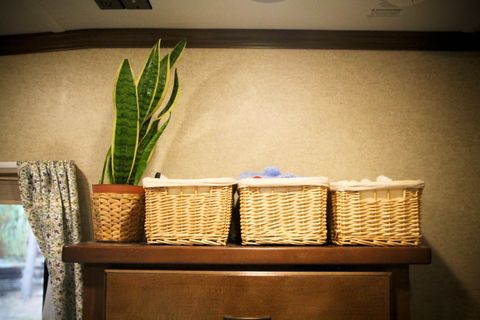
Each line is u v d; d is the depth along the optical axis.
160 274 0.92
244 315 0.90
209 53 1.48
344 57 1.48
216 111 1.46
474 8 1.30
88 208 1.42
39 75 1.48
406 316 0.93
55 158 1.44
